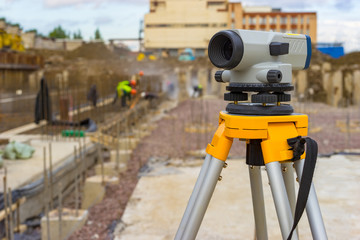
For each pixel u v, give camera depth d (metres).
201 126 13.10
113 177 6.88
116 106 17.42
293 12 49.94
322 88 24.41
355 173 5.49
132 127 13.48
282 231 1.37
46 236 4.75
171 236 3.94
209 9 53.16
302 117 1.49
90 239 4.36
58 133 11.36
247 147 1.64
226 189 5.21
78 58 39.31
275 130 1.45
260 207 1.81
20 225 5.41
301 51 1.53
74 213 5.01
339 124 13.52
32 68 26.67
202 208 1.49
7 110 17.16
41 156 8.07
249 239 3.67
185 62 35.91
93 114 15.29
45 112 11.57
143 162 8.31
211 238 3.71
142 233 4.04
